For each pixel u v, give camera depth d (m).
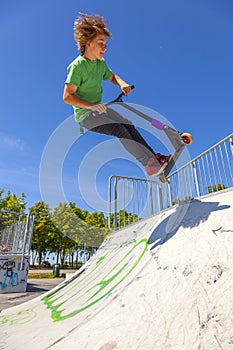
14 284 9.94
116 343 1.90
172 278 2.42
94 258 6.24
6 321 3.64
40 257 28.41
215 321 1.71
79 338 2.16
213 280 2.08
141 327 1.97
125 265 3.73
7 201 19.83
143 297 2.38
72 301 3.51
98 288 3.48
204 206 3.71
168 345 1.71
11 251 11.28
